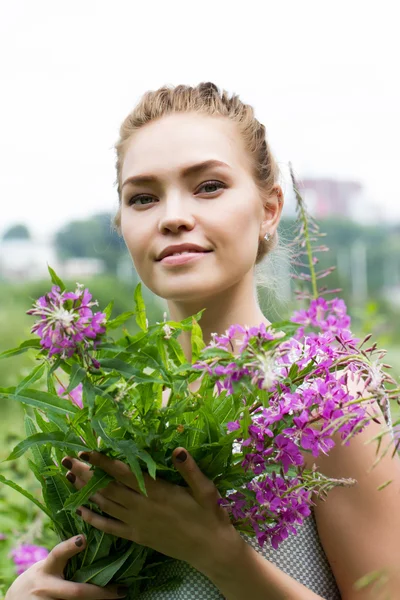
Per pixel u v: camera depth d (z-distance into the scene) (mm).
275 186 2152
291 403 1562
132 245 1944
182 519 1653
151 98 2055
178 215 1862
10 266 34656
